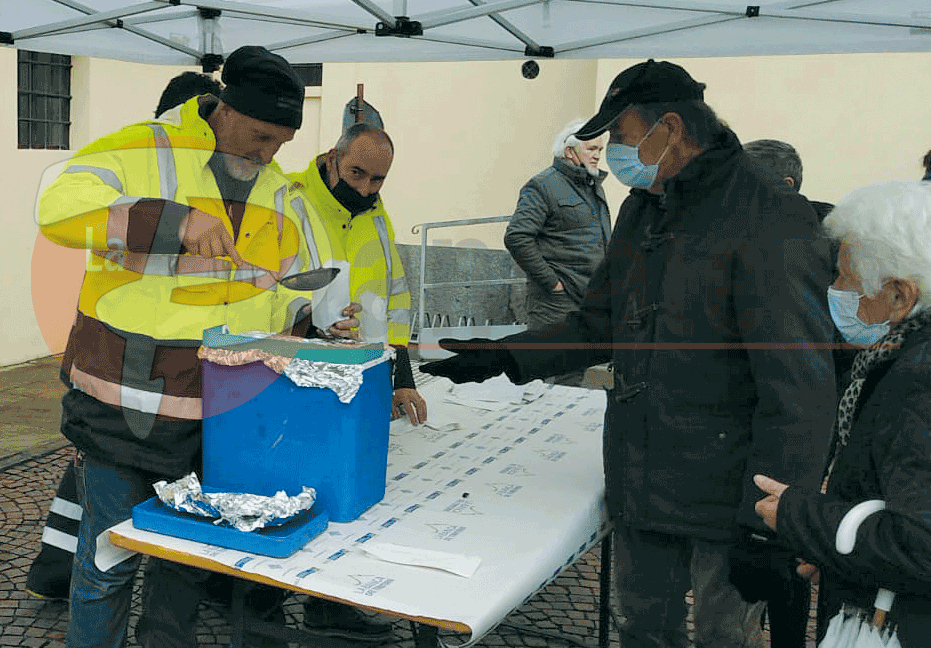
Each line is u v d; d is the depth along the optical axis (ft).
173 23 10.50
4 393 16.89
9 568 10.34
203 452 6.03
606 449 6.42
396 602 4.89
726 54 8.36
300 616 9.37
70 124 19.40
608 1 8.48
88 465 6.40
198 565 5.34
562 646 9.18
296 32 10.07
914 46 7.54
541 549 5.66
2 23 10.02
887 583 4.42
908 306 4.39
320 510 5.86
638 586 6.53
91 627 6.55
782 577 5.98
